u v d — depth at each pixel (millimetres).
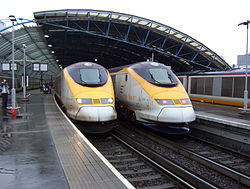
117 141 11398
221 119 11602
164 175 7180
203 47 35781
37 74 58281
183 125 11797
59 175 4938
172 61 45812
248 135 9992
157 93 11422
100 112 10688
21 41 31844
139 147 10125
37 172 5090
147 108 11703
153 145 10891
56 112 14469
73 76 12305
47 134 8648
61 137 8203
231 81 17828
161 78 12211
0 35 25391
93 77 12172
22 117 12508
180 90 11805
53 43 41875
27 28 27922
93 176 4895
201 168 8102
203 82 20500
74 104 11180
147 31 34438
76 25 33062
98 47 46531
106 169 5293
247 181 6621
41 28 29750
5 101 15875
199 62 42094
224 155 9812
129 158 8906
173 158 9117
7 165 5496
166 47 40031
